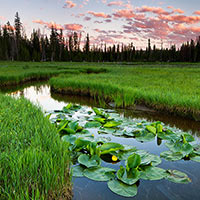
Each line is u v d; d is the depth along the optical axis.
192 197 2.02
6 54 53.00
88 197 2.03
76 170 2.41
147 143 3.51
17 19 58.09
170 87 8.55
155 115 5.72
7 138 2.63
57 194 1.91
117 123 4.25
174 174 2.30
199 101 5.31
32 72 17.86
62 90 10.65
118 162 2.76
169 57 73.00
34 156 2.10
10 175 1.85
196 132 4.24
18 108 4.49
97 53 71.56
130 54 77.06
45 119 3.77
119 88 7.95
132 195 1.92
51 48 60.75
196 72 19.97
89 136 3.63
